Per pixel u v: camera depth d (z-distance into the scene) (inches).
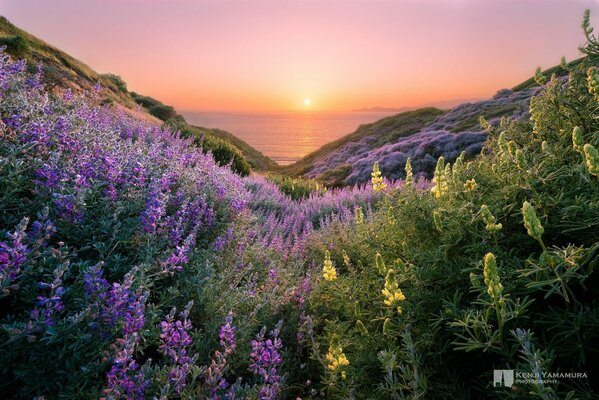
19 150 108.1
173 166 180.2
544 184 87.6
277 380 96.2
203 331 111.9
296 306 143.4
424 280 96.6
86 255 108.0
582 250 65.6
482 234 94.2
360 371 95.2
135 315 79.7
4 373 74.5
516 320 71.9
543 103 109.7
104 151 142.4
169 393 80.9
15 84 161.8
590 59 101.6
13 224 99.3
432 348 90.0
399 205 128.4
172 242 123.3
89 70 1066.1
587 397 63.1
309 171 1417.3
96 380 80.7
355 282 128.8
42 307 83.4
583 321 66.9
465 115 1248.2
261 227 258.8
